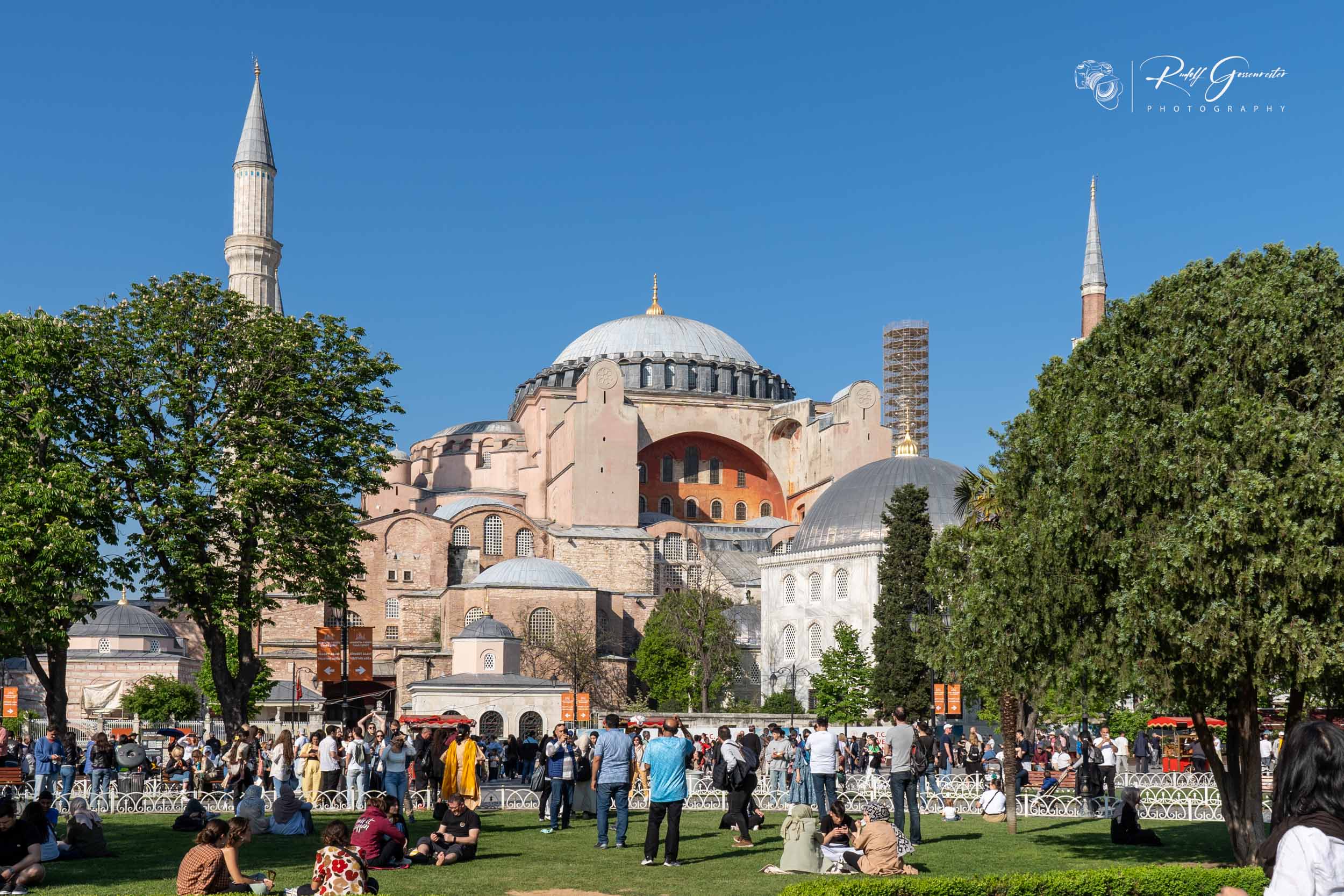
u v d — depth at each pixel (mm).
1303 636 18344
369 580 101812
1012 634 23500
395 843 20156
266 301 96750
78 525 36469
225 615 40469
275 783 29125
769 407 125438
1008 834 25969
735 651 94188
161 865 20484
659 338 136375
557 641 93688
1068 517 20969
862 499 85062
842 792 33344
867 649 77938
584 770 28453
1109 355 22156
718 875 19141
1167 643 19547
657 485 122625
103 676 89688
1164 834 26328
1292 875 6191
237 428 39281
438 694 78562
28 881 17594
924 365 145750
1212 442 19375
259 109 98562
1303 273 20438
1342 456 18609
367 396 42406
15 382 37281
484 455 123000
